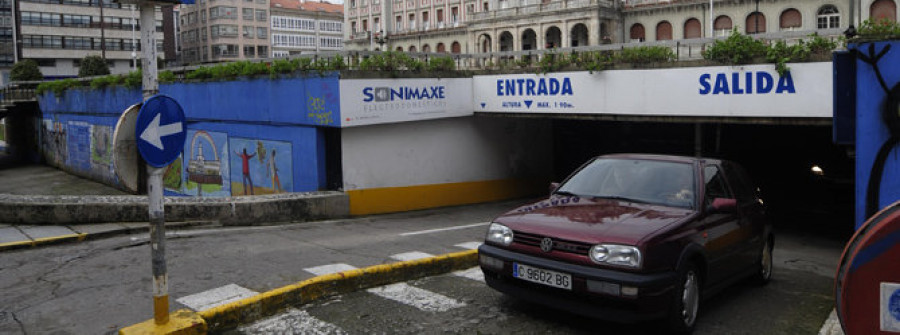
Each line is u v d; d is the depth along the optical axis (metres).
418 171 15.27
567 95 14.50
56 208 9.98
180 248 8.57
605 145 20.80
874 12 38.69
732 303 6.39
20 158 34.97
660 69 12.95
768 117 11.53
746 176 7.11
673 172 6.04
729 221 6.05
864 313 3.15
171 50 85.38
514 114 15.53
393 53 14.52
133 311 5.52
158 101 4.54
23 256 7.93
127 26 80.25
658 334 5.16
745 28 45.31
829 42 10.63
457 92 15.87
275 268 7.20
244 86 16.25
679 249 5.00
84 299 5.90
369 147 14.27
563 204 5.90
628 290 4.58
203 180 18.48
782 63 10.99
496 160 17.28
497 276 5.46
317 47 106.56
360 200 14.07
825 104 10.70
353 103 13.56
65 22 75.12
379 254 8.23
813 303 6.44
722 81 12.02
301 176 14.73
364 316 5.65
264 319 5.59
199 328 4.96
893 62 7.71
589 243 4.83
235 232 10.37
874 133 7.95
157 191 4.75
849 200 17.86
